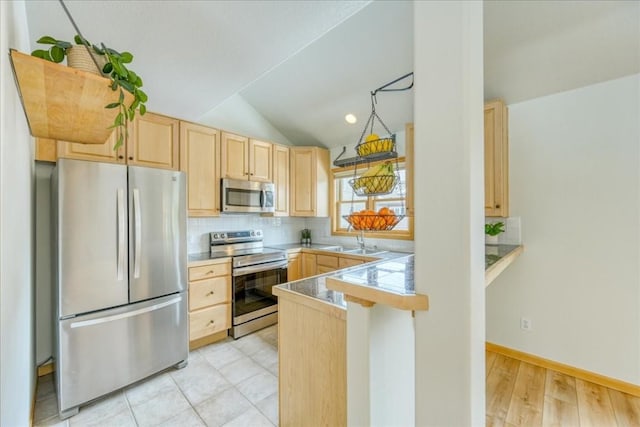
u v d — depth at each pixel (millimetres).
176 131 2615
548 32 1766
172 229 2201
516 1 1613
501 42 1889
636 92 1897
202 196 2797
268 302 3123
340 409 1162
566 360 2186
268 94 3365
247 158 3213
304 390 1326
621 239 1969
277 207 3527
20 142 1051
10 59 749
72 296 1711
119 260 1887
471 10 668
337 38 2301
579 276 2131
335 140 3773
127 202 1940
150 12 1319
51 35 1452
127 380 1914
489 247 2277
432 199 713
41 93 840
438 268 709
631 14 1561
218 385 2012
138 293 1987
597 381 2047
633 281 1927
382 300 856
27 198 1421
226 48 1615
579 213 2125
